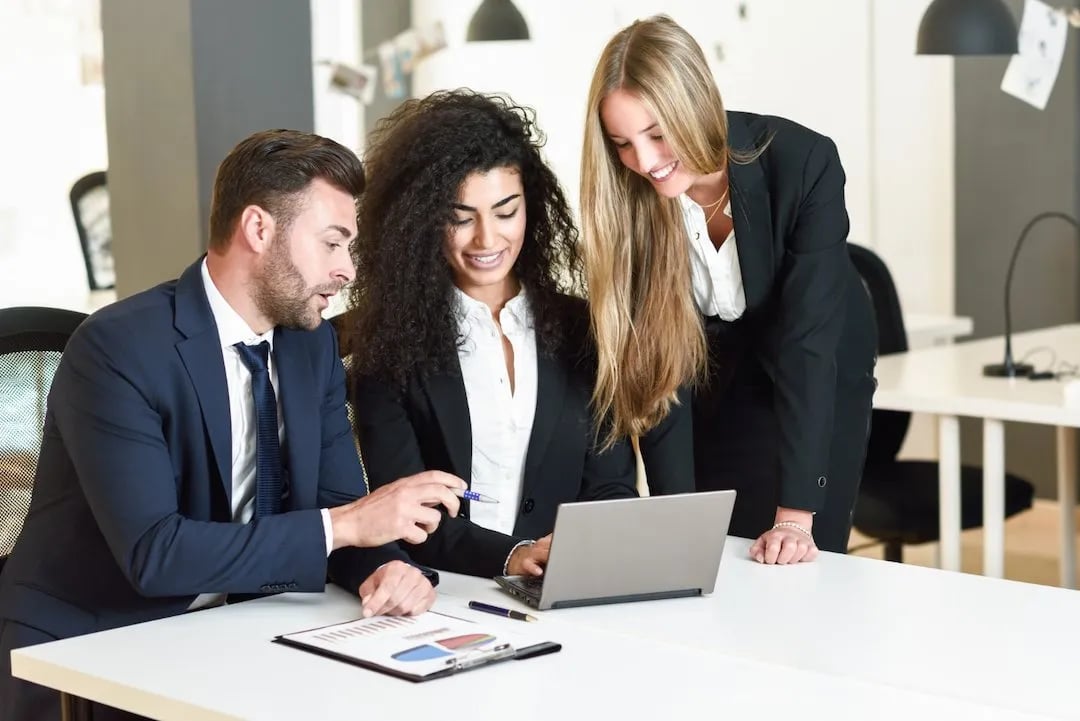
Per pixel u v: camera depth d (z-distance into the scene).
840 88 5.59
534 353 2.21
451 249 2.15
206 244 3.10
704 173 2.10
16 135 5.87
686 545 1.81
